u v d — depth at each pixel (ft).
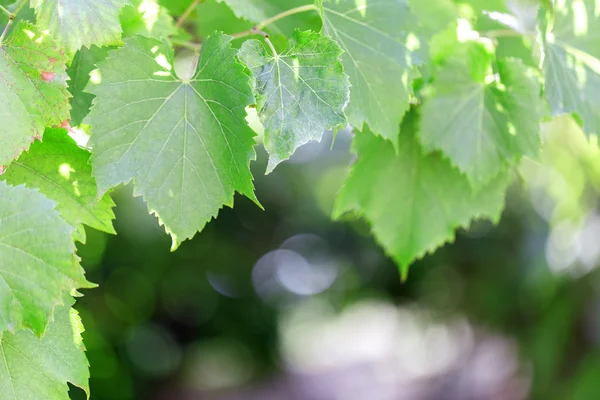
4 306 2.28
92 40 2.37
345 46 2.64
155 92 2.44
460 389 15.81
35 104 2.37
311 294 16.97
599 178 8.11
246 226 15.15
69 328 2.47
